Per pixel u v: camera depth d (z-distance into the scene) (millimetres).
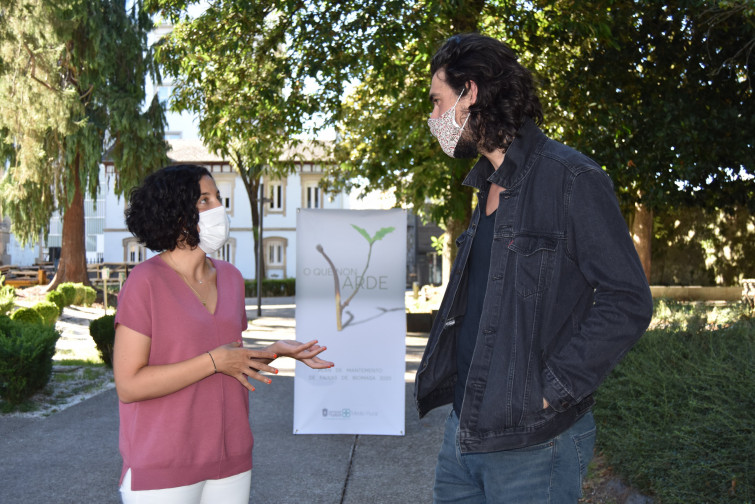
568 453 1979
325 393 6535
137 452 2127
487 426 1936
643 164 10508
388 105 15805
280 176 19938
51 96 20172
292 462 5645
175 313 2148
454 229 16734
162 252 2285
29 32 19344
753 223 21984
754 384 3879
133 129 24188
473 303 2166
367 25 11086
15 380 7645
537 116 2084
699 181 10852
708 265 23375
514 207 1996
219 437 2209
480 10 11453
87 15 22188
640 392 4797
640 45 10844
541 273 1926
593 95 10773
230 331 2277
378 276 6574
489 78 1999
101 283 29875
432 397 2400
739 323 6141
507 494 1979
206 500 2268
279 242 44844
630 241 1867
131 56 23938
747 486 3457
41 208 24234
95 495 4805
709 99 10555
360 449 6039
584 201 1883
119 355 2102
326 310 6566
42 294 24438
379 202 25766
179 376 2076
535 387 1902
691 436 3824
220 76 14305
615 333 1788
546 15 10656
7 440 6309
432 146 13102
